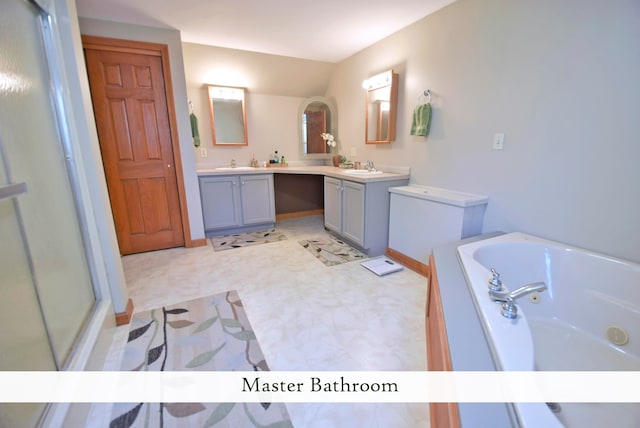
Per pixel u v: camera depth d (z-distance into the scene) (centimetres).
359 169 364
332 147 438
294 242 343
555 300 168
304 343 169
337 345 167
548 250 173
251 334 177
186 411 126
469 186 235
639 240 148
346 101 387
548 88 177
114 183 290
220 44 321
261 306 207
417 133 267
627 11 141
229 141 393
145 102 288
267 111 412
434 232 241
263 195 382
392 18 259
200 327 183
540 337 153
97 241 172
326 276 254
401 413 125
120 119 283
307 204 473
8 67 108
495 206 217
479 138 222
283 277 252
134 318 193
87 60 262
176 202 319
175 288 234
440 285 135
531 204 194
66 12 152
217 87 371
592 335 152
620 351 140
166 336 175
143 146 295
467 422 70
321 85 421
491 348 93
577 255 163
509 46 195
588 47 157
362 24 271
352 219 307
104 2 226
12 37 114
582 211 169
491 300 115
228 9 239
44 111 136
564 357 140
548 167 182
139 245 310
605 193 158
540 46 178
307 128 439
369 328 182
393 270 261
